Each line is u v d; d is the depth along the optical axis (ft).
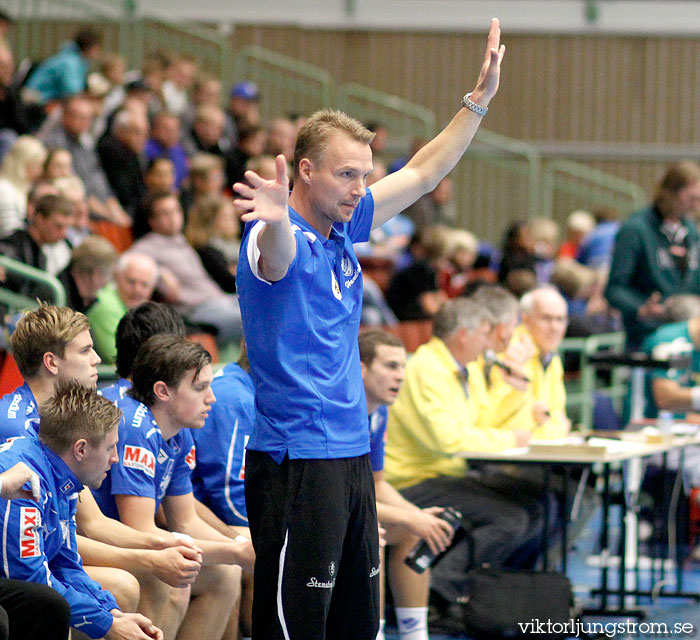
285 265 29.43
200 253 82.69
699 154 145.18
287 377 30.48
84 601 34.19
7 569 32.91
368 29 146.41
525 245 111.65
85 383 38.19
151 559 36.65
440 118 146.51
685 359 63.93
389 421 57.72
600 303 103.81
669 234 80.59
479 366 61.57
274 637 30.94
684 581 64.80
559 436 62.23
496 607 50.60
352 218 34.35
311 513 30.58
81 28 123.34
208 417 43.68
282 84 139.95
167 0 144.87
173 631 39.32
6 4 124.98
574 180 143.84
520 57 147.02
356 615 32.42
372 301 90.84
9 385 51.39
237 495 43.62
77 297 61.87
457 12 146.41
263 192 28.25
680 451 62.85
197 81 114.32
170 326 43.09
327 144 30.73
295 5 146.41
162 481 39.88
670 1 145.48
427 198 116.57
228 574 41.24
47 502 33.63
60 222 65.41
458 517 49.08
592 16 145.79
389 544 49.67
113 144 95.55
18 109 91.97
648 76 145.89
